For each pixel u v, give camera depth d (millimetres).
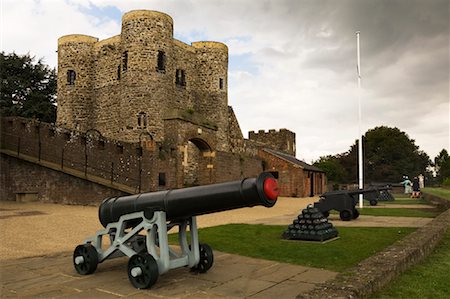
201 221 14023
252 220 14406
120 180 19781
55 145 19812
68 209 15758
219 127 31750
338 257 7422
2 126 19812
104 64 29594
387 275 5262
